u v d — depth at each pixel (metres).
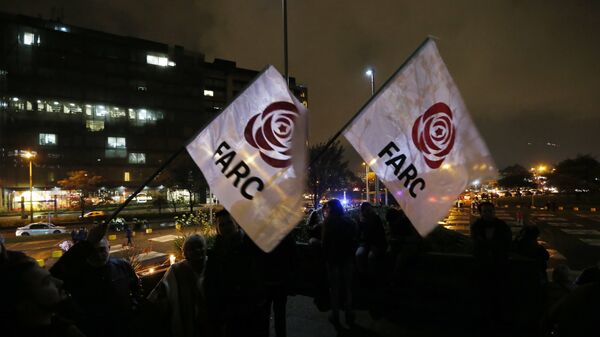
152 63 68.50
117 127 64.12
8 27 56.22
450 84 3.54
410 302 5.45
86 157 60.75
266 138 3.11
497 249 4.62
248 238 3.83
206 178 3.02
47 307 1.88
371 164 3.30
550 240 19.56
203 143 3.06
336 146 24.55
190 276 3.08
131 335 2.93
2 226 37.66
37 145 56.81
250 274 3.24
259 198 3.03
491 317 4.66
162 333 3.04
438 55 3.54
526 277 4.78
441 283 5.29
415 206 3.32
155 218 43.38
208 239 6.96
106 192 57.28
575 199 62.97
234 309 3.11
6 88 55.41
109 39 64.50
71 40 61.00
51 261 16.50
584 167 74.12
